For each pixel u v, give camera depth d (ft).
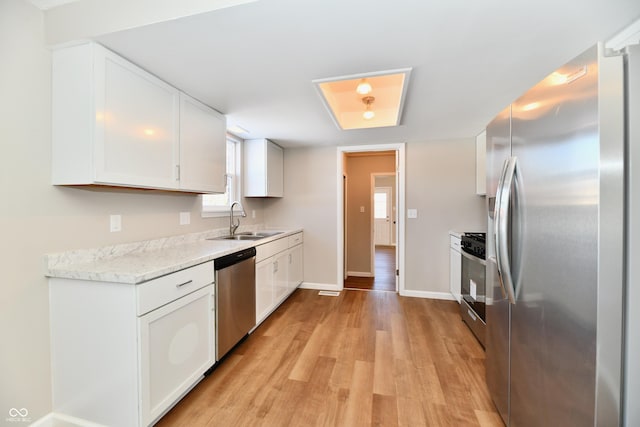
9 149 4.25
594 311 2.70
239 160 11.05
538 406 3.57
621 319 2.67
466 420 4.88
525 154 3.75
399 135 10.71
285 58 5.12
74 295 4.59
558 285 3.17
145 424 4.37
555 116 3.18
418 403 5.31
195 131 7.00
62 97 4.71
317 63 5.30
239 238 9.88
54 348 4.72
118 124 4.98
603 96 2.62
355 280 14.74
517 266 3.95
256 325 8.20
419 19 4.03
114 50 4.84
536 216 3.53
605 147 2.63
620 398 2.69
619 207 2.64
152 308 4.51
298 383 5.91
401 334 8.21
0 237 4.16
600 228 2.65
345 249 15.01
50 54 4.75
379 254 22.86
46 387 4.67
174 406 5.23
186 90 6.51
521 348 3.96
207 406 5.24
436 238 11.58
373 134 10.55
